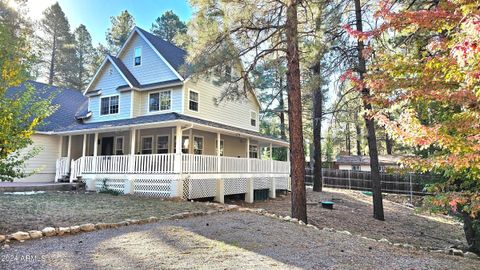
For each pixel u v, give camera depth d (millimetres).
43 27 35062
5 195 11945
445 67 3822
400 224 12828
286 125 32125
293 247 5930
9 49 6121
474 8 3213
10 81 6152
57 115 19828
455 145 3824
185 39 10391
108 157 14867
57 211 8609
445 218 15320
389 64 4531
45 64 35031
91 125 16797
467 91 3881
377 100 4762
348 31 4938
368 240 7426
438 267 5352
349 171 26797
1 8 15094
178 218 8367
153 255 4973
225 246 5703
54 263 4406
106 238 5969
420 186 22750
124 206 10164
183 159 13117
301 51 10523
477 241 8867
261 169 18156
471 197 4723
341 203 16891
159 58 17328
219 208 10266
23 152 16672
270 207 14750
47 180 17922
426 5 8688
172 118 13445
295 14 9750
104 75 18562
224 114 19406
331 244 6434
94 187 15039
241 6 9742
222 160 15172
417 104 4785
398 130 4137
